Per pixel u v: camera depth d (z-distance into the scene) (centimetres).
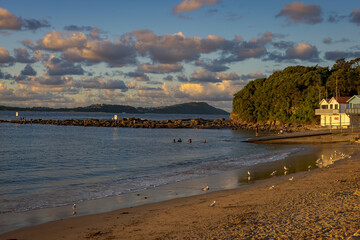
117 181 2688
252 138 7044
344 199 1652
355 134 6369
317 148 5344
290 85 11531
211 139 7894
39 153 4884
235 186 2438
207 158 4325
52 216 1666
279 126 11844
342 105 8450
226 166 3516
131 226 1453
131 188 2392
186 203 1908
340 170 2856
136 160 4138
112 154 4819
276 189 2145
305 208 1529
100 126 14350
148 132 10844
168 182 2628
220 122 15925
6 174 3061
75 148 5675
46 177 2900
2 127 12825
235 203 1798
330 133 6825
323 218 1324
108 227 1459
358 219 1270
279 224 1294
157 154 4847
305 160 3875
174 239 1217
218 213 1590
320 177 2539
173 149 5609
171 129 12762
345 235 1096
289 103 11981
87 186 2478
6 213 1719
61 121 16225
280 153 4744
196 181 2662
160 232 1328
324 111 8662
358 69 10444
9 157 4381
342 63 12200
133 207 1844
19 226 1503
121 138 8219
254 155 4566
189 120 18075
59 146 6012
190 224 1420
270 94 13050
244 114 14650
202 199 2008
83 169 3384
